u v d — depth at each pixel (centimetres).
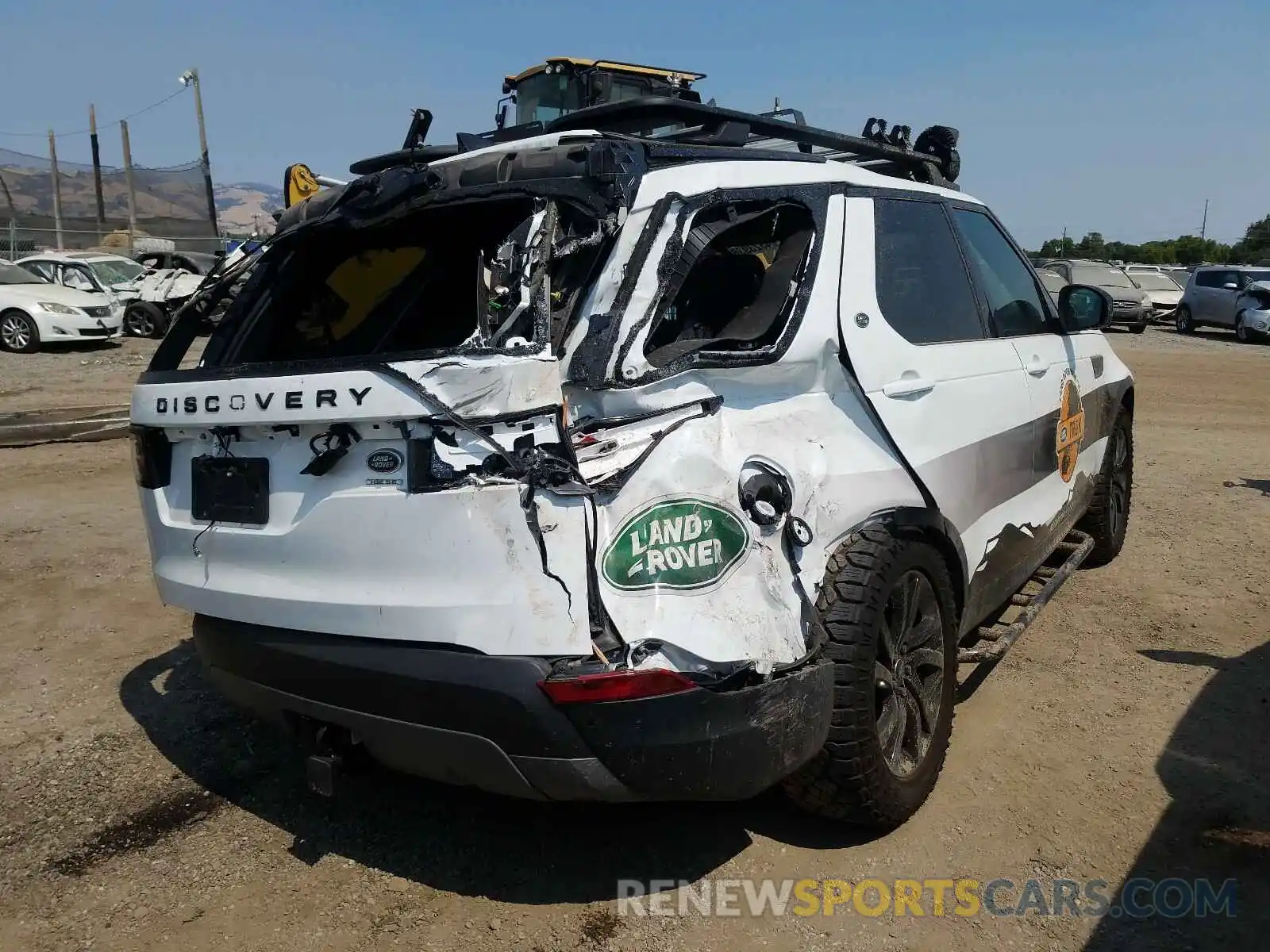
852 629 290
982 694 423
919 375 343
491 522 245
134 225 3425
